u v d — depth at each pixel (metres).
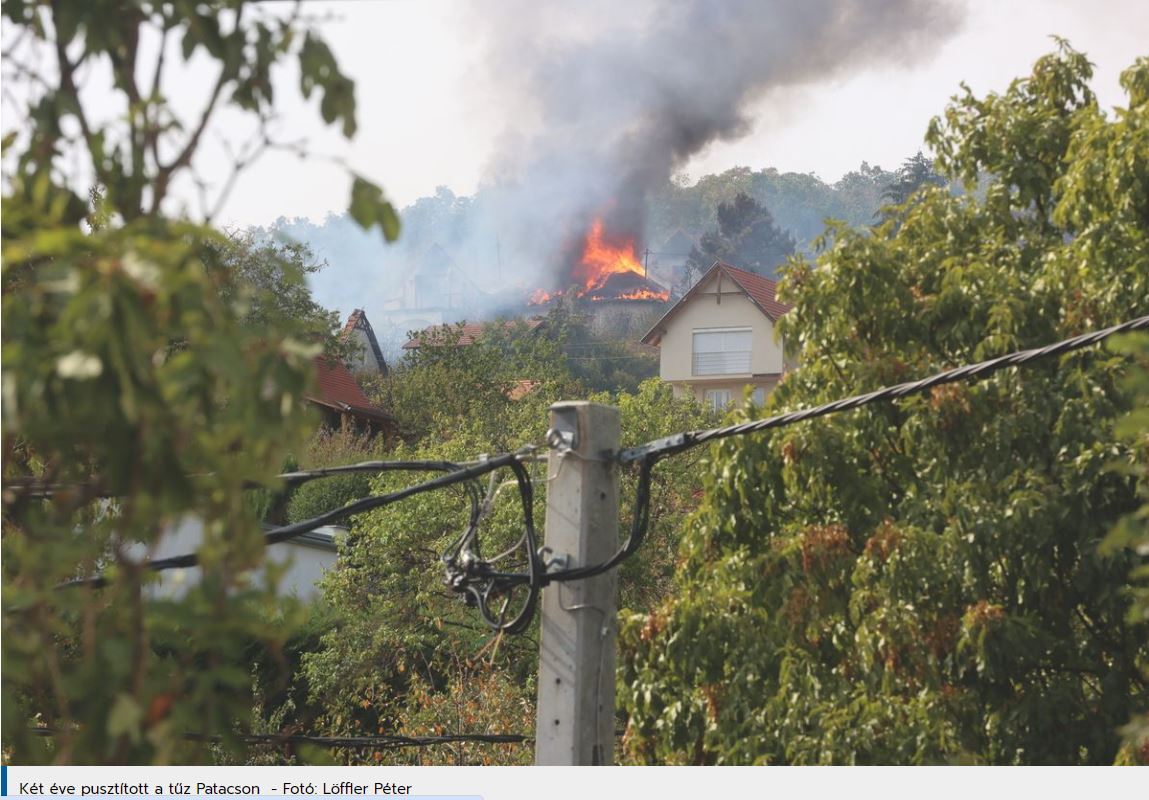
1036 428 16.58
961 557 15.97
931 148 21.59
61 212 5.12
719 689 16.69
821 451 17.02
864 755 14.98
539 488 39.97
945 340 18.02
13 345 4.62
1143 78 19.12
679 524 43.09
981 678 16.02
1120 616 15.55
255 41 5.59
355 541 45.75
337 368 86.38
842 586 16.69
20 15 5.97
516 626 12.77
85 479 6.55
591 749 12.40
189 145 5.62
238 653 5.24
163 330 4.68
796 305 18.77
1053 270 18.09
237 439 5.43
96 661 5.05
